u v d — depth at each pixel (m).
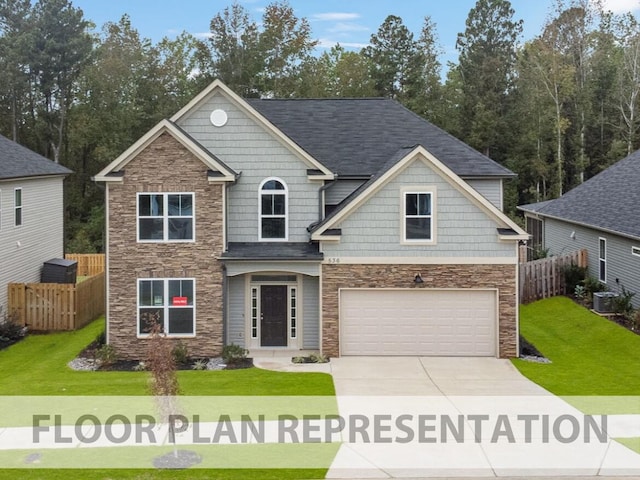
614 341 20.77
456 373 17.70
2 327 22.59
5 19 52.06
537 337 22.16
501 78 53.50
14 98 51.00
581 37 52.16
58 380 17.20
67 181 52.81
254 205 20.72
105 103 50.47
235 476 10.83
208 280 19.59
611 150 50.06
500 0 54.22
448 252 19.34
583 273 27.48
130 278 19.58
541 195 53.78
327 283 19.50
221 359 19.30
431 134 24.03
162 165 19.39
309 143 23.38
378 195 19.30
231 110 20.66
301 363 18.83
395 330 19.59
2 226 23.78
